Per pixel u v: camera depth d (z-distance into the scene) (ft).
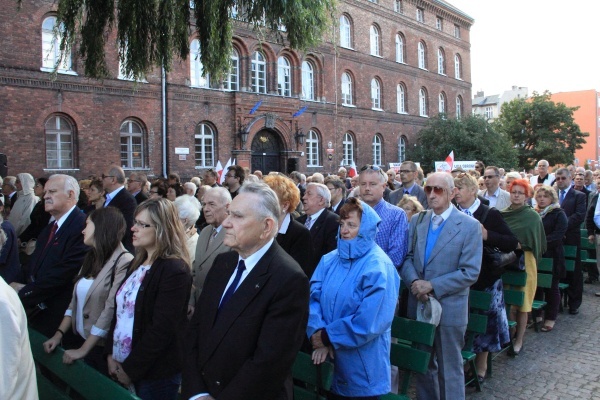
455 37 130.21
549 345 21.35
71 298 14.87
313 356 10.87
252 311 8.40
